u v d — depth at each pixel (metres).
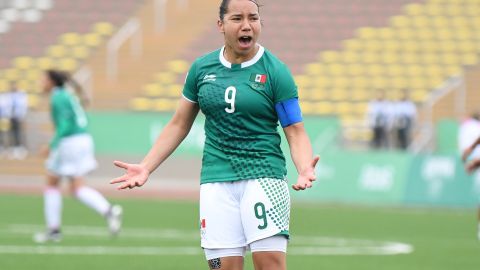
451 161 84.94
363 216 74.12
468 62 116.75
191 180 99.69
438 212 79.06
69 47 127.62
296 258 47.56
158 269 42.59
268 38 123.00
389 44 120.12
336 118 106.69
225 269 24.58
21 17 133.50
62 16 132.12
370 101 111.69
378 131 99.19
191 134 100.31
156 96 118.19
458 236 60.47
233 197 24.44
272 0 129.00
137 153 101.81
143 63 122.81
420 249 52.72
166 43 125.44
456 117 105.31
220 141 24.64
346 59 118.69
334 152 89.69
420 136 99.56
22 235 57.38
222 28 24.50
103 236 57.50
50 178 55.00
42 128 111.44
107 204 56.03
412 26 122.19
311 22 125.00
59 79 55.31
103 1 132.75
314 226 65.69
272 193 24.19
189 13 129.12
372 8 125.56
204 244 24.83
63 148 54.94
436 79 114.56
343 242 55.91
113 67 122.88
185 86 25.50
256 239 24.11
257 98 24.22
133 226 64.06
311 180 23.41
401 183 86.69
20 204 80.56
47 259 45.78
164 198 89.44
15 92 109.94
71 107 54.94
